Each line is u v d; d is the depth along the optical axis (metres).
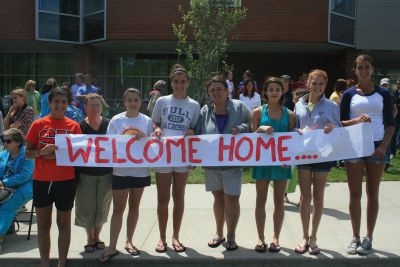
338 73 20.52
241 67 20.91
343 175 9.60
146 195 8.00
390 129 5.06
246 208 7.11
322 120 5.17
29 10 18.41
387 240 5.61
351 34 18.34
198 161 5.18
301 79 14.73
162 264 5.02
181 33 15.38
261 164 5.14
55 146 4.79
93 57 19.91
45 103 8.55
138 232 6.02
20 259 5.12
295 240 5.64
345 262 5.04
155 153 5.14
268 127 5.12
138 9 17.58
